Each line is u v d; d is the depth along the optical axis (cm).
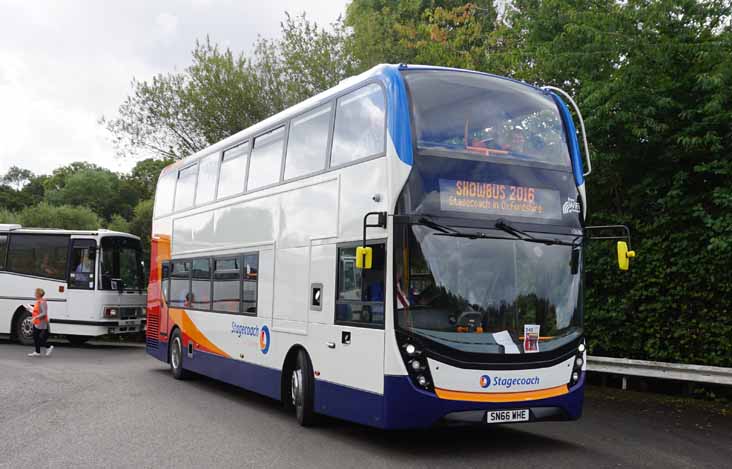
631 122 1310
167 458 812
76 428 995
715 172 1230
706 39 1317
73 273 2375
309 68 3136
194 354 1498
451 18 2514
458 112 873
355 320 884
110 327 2361
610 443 923
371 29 3150
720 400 1270
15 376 1578
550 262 870
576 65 1434
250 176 1270
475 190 849
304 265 1035
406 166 823
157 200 1812
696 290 1292
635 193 1404
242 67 3197
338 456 831
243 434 964
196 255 1505
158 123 3186
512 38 1836
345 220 930
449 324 807
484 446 900
